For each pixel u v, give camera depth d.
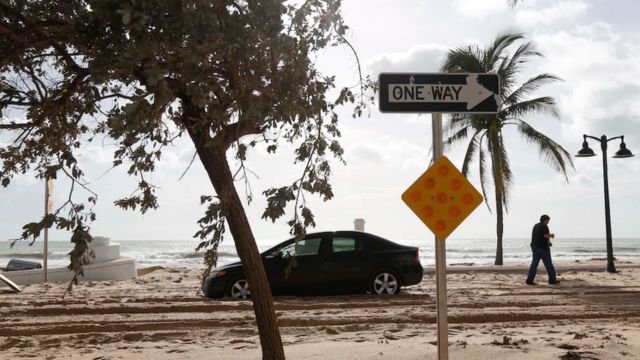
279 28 4.67
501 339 7.66
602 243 151.38
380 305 11.98
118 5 4.12
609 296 13.61
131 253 72.44
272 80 4.88
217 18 4.54
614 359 6.23
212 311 11.35
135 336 8.58
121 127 4.11
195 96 4.27
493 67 27.34
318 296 13.62
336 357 6.54
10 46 4.89
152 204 5.40
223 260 52.16
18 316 10.82
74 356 7.14
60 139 5.75
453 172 4.81
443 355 4.57
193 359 6.76
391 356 6.47
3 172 5.69
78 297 13.77
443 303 4.63
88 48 4.57
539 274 20.33
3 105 5.37
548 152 25.89
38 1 4.94
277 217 4.80
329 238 13.85
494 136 26.78
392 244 14.08
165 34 4.30
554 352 6.55
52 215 4.37
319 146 5.18
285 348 7.18
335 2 5.25
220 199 4.94
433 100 4.93
